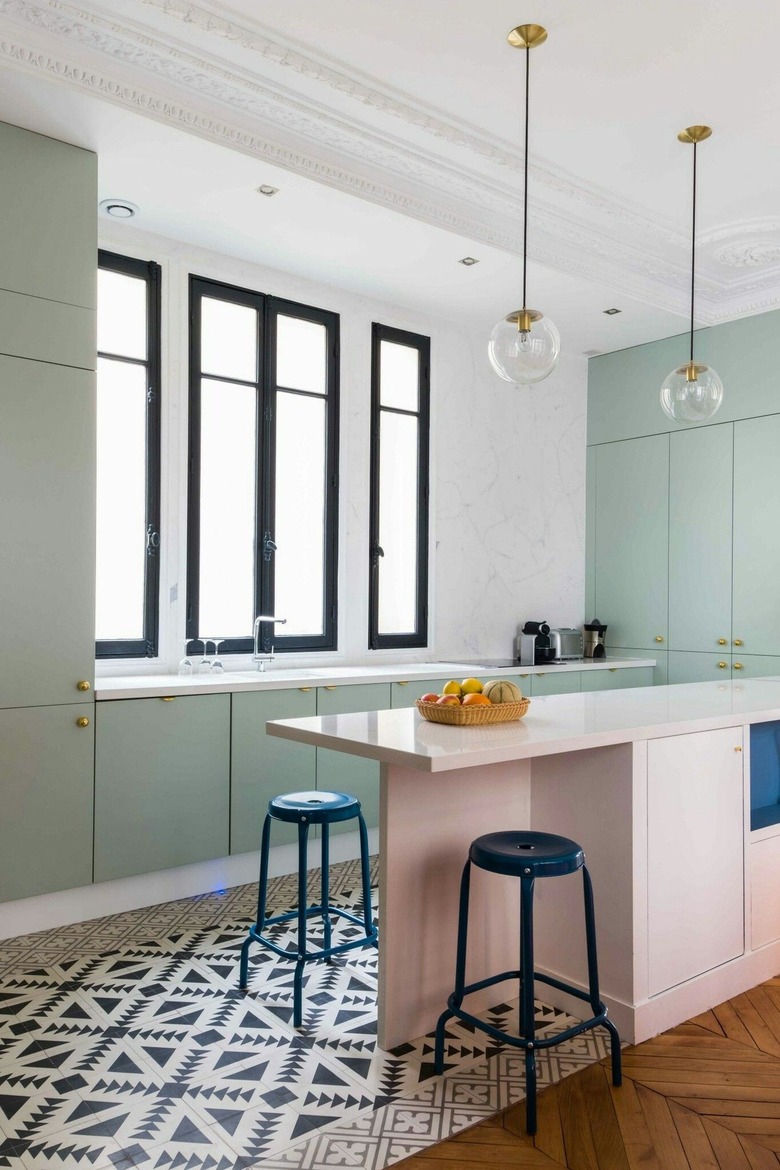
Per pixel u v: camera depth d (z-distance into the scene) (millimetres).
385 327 4793
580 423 5773
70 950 2930
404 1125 1949
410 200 3633
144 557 3891
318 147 3309
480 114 3203
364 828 2773
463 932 2236
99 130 2992
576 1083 2143
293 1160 1818
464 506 5133
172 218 3709
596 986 2168
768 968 2814
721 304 4977
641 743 2391
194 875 3508
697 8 2607
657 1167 1815
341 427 4559
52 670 3049
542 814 2609
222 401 4156
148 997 2578
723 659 5027
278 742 3666
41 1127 1914
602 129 3295
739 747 2719
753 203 3904
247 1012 2484
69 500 3086
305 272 4324
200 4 2613
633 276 4543
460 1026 2432
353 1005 2537
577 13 2635
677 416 3211
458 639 5098
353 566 4613
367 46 2820
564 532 5676
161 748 3322
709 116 3199
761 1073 2199
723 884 2650
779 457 4773
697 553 5160
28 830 3000
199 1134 1897
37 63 2650
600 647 5559
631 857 2359
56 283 3057
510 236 4012
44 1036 2332
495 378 5305
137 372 3871
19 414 2971
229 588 4176
